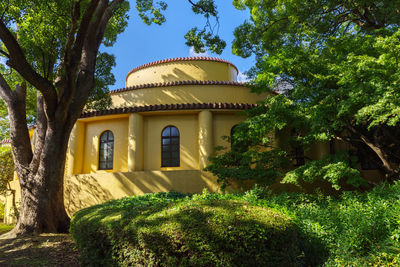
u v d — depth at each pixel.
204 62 16.67
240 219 3.54
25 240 7.95
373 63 6.17
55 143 9.12
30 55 8.07
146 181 11.43
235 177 9.31
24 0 7.22
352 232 3.90
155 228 3.64
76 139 13.14
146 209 4.57
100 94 11.28
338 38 8.02
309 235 4.21
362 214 4.23
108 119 13.35
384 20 9.93
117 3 10.84
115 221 4.33
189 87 13.94
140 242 3.71
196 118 12.54
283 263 3.37
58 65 8.87
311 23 10.89
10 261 6.29
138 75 17.41
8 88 10.09
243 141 10.12
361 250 3.79
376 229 3.91
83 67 9.80
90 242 4.71
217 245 3.31
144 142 12.57
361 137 8.48
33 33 7.55
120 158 12.72
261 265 3.29
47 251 6.96
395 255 3.34
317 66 7.75
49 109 8.70
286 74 8.70
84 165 13.28
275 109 8.14
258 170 9.23
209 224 3.48
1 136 24.38
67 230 9.28
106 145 13.21
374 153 10.06
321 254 4.05
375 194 5.41
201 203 4.25
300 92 7.70
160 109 11.84
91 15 7.73
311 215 4.88
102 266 4.46
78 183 12.23
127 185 11.52
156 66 16.89
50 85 8.12
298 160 12.14
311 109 7.31
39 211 8.84
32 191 9.04
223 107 11.80
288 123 9.14
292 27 11.27
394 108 5.54
